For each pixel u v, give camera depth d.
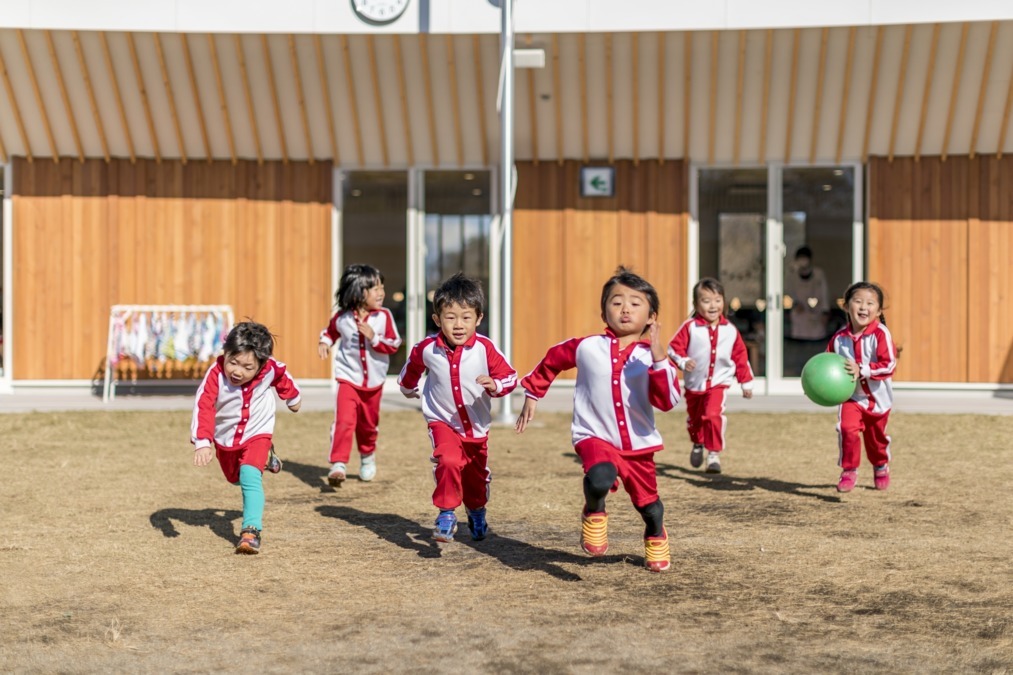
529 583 5.09
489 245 14.33
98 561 5.52
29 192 14.06
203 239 14.19
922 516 6.68
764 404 13.02
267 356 5.73
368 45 13.17
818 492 7.55
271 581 5.14
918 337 13.91
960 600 4.80
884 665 3.92
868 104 13.37
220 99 13.59
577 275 14.20
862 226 14.09
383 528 6.37
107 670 3.89
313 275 14.25
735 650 4.09
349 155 14.20
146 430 10.54
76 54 13.19
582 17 12.41
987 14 12.14
